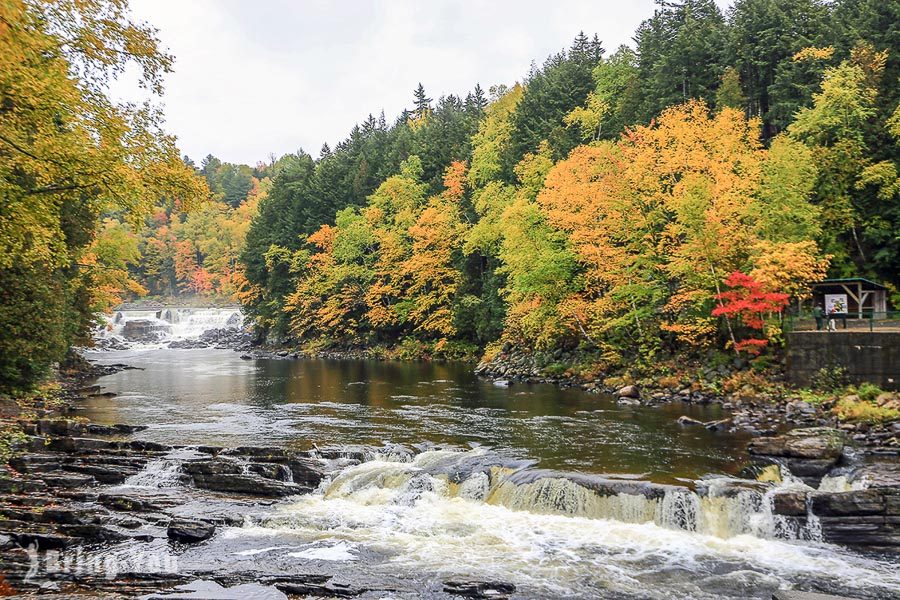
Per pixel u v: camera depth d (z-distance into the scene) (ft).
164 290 491.31
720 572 44.47
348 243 239.30
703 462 63.31
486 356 166.71
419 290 219.20
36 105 53.06
